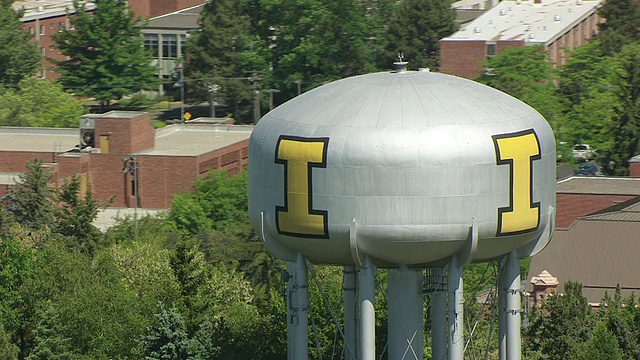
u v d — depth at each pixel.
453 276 127.81
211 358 157.00
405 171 123.31
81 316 162.38
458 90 130.00
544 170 128.25
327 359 158.62
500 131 125.69
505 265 131.25
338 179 124.56
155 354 157.25
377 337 160.00
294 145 126.19
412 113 125.88
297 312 131.75
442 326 138.75
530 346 162.12
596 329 154.38
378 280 142.00
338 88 132.00
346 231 124.94
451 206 123.88
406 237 124.31
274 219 128.00
